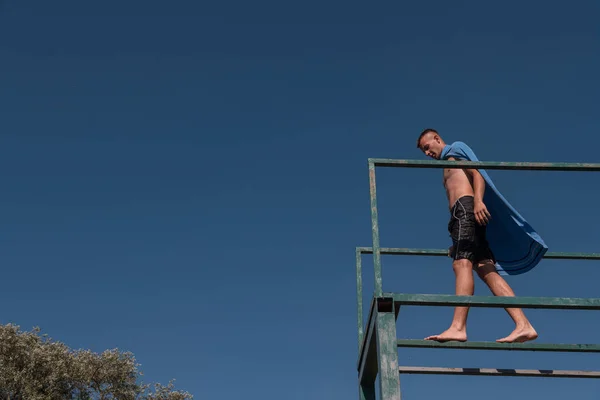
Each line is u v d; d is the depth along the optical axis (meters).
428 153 5.33
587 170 4.30
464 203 4.75
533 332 4.09
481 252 4.72
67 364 19.12
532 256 4.79
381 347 3.66
